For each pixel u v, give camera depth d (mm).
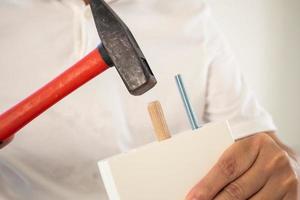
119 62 500
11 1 775
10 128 529
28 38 767
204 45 875
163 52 851
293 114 1580
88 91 772
